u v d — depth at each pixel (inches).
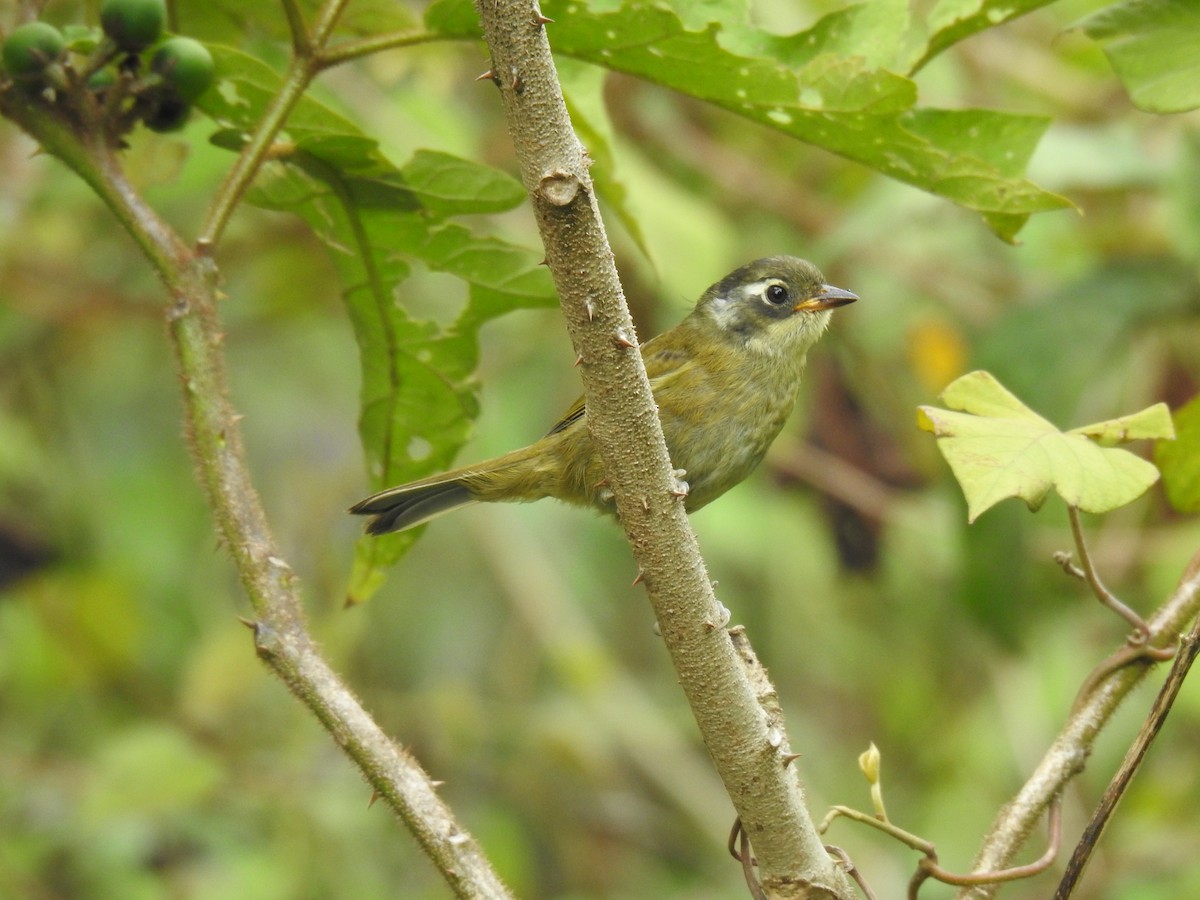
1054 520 453.4
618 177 280.5
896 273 534.0
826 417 494.0
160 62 221.6
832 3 465.7
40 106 216.5
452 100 527.8
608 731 535.5
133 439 587.8
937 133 238.4
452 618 573.0
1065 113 503.8
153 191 401.4
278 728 491.8
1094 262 456.4
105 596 510.0
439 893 484.7
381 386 280.4
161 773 450.0
